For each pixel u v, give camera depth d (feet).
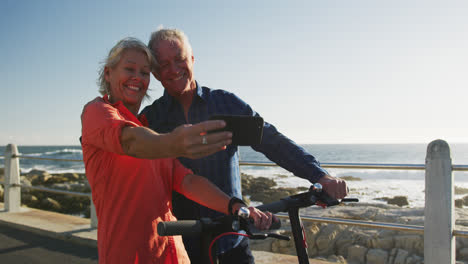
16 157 19.16
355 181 77.30
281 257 11.76
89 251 13.37
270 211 4.94
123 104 5.48
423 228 8.90
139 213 4.83
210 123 3.19
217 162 7.10
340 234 18.37
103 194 4.80
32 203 41.06
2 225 16.76
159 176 5.34
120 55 5.37
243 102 7.68
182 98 7.58
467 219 19.62
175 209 7.28
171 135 3.33
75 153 226.38
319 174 6.27
